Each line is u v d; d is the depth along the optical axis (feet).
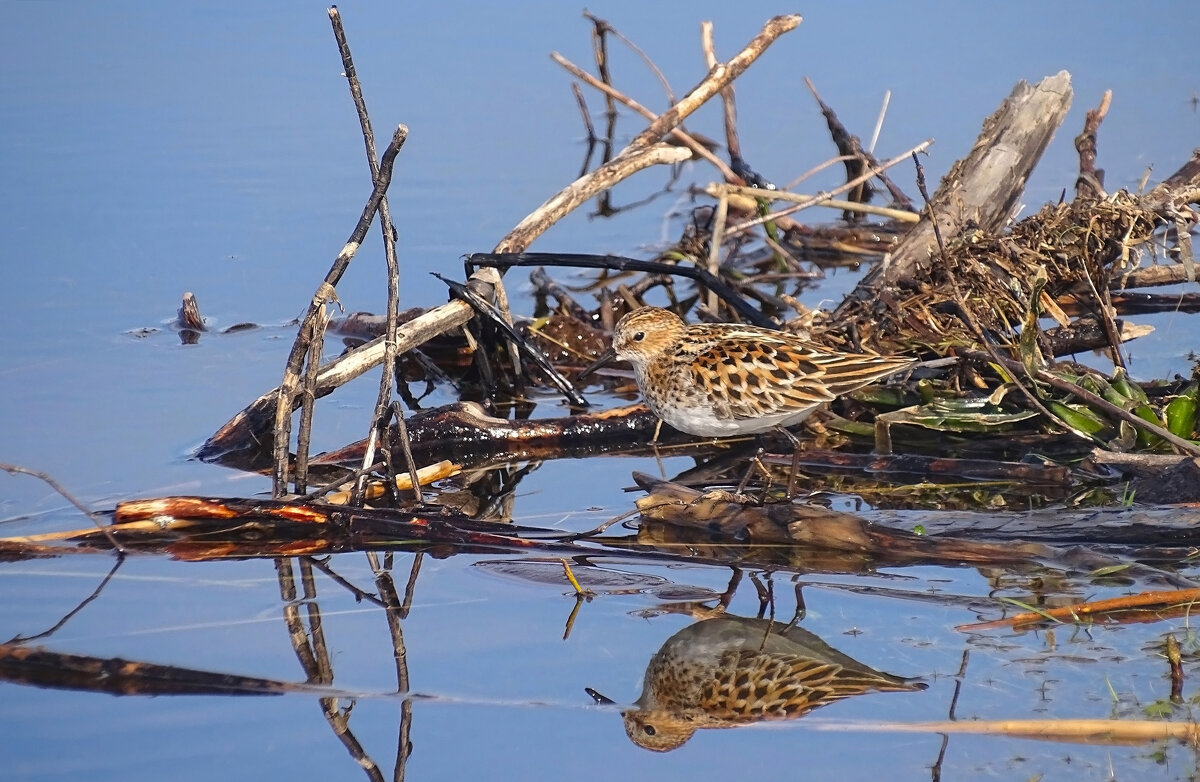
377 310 55.21
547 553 37.01
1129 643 30.42
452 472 42.09
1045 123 51.78
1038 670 29.37
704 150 64.85
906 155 57.98
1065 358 49.03
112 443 44.47
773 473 43.06
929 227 49.80
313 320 38.29
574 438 46.70
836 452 43.70
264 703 29.32
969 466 41.37
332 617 33.30
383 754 27.22
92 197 64.34
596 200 68.39
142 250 59.93
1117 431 42.55
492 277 50.01
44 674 30.35
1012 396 45.42
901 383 46.62
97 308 55.31
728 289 50.60
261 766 26.86
